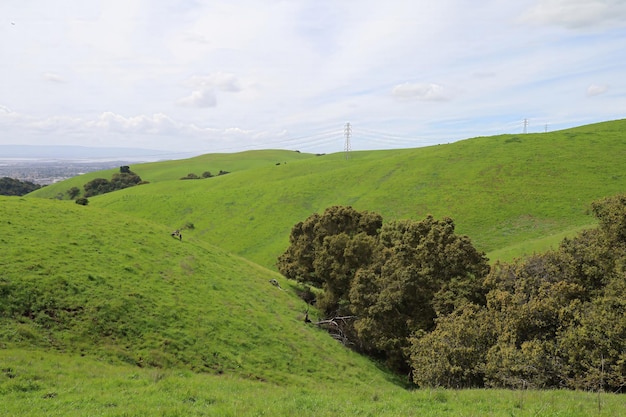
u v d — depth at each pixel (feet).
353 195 309.22
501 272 98.73
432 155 353.31
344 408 47.32
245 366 90.48
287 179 372.17
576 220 214.28
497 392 54.39
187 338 91.56
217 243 272.92
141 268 114.83
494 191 265.54
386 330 121.29
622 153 293.23
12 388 50.55
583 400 48.21
